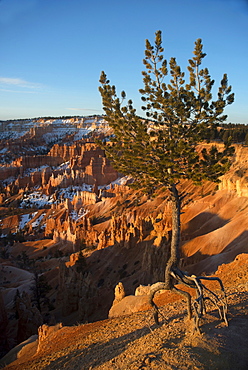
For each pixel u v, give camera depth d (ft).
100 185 586.86
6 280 261.85
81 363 37.65
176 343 29.22
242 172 247.29
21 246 380.17
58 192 572.10
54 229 394.52
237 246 148.56
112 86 48.14
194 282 34.06
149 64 46.34
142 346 31.50
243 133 424.87
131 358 29.73
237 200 223.10
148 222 229.04
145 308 64.80
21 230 451.53
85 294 144.15
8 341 133.39
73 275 163.32
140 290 80.18
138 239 214.28
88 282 152.25
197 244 182.19
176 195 39.70
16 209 538.06
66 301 152.87
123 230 221.05
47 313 166.30
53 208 498.69
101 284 191.62
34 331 124.36
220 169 42.14
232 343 27.50
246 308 34.55
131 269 187.93
